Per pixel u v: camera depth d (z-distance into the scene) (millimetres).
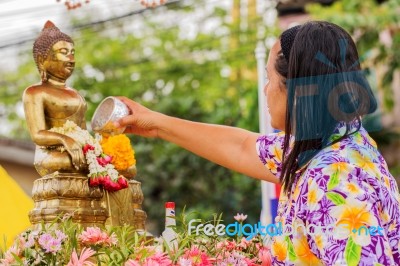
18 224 3041
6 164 8758
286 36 2070
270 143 2465
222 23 11258
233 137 2592
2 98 12867
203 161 10812
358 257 1762
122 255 2059
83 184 2555
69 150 2555
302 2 9211
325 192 1839
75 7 3178
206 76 11945
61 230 2236
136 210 2693
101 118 2678
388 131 8125
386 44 8867
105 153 2625
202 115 11445
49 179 2553
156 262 2023
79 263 2023
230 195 10750
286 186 2000
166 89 12188
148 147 10953
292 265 1917
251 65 10602
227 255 2238
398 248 1888
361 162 1891
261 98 4828
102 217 2557
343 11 8758
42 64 2709
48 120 2686
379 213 1855
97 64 12156
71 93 2732
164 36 12266
